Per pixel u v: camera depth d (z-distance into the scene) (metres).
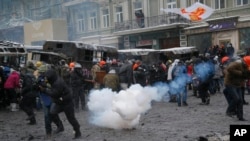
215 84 17.53
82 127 10.01
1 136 9.34
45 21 35.31
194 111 12.48
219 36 28.95
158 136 8.57
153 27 32.47
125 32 34.62
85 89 15.64
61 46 19.78
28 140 8.70
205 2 30.81
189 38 31.12
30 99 10.80
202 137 7.88
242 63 10.16
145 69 17.38
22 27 39.22
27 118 11.42
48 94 8.34
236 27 27.72
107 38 36.94
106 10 38.03
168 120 10.84
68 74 13.26
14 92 13.89
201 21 30.62
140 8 35.22
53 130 9.79
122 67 13.70
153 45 33.75
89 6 38.97
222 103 14.38
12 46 17.25
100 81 15.30
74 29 40.31
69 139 8.60
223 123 9.94
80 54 19.62
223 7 29.78
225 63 16.19
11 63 16.94
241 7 28.44
